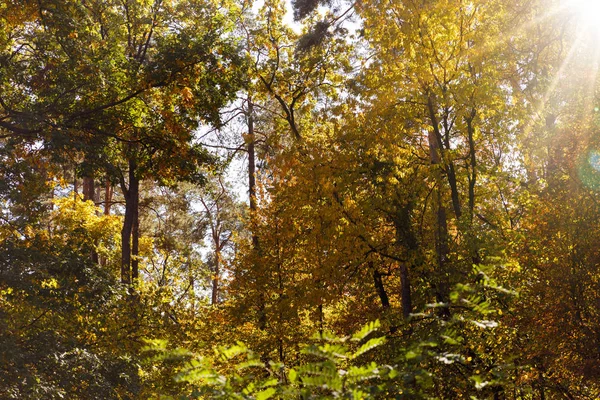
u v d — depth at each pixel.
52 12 16.64
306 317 20.00
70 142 16.81
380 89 17.47
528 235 13.38
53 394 13.27
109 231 27.52
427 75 16.53
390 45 17.41
